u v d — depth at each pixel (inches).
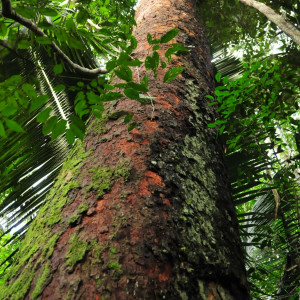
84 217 31.5
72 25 36.4
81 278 25.6
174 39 63.8
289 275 101.0
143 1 87.9
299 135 100.8
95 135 44.1
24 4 34.6
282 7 136.0
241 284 30.8
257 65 68.6
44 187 76.4
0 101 32.2
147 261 26.7
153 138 40.3
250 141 94.5
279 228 113.0
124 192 33.0
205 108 53.4
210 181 40.3
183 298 25.5
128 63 35.8
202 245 30.7
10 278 30.9
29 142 80.6
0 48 40.9
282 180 100.3
